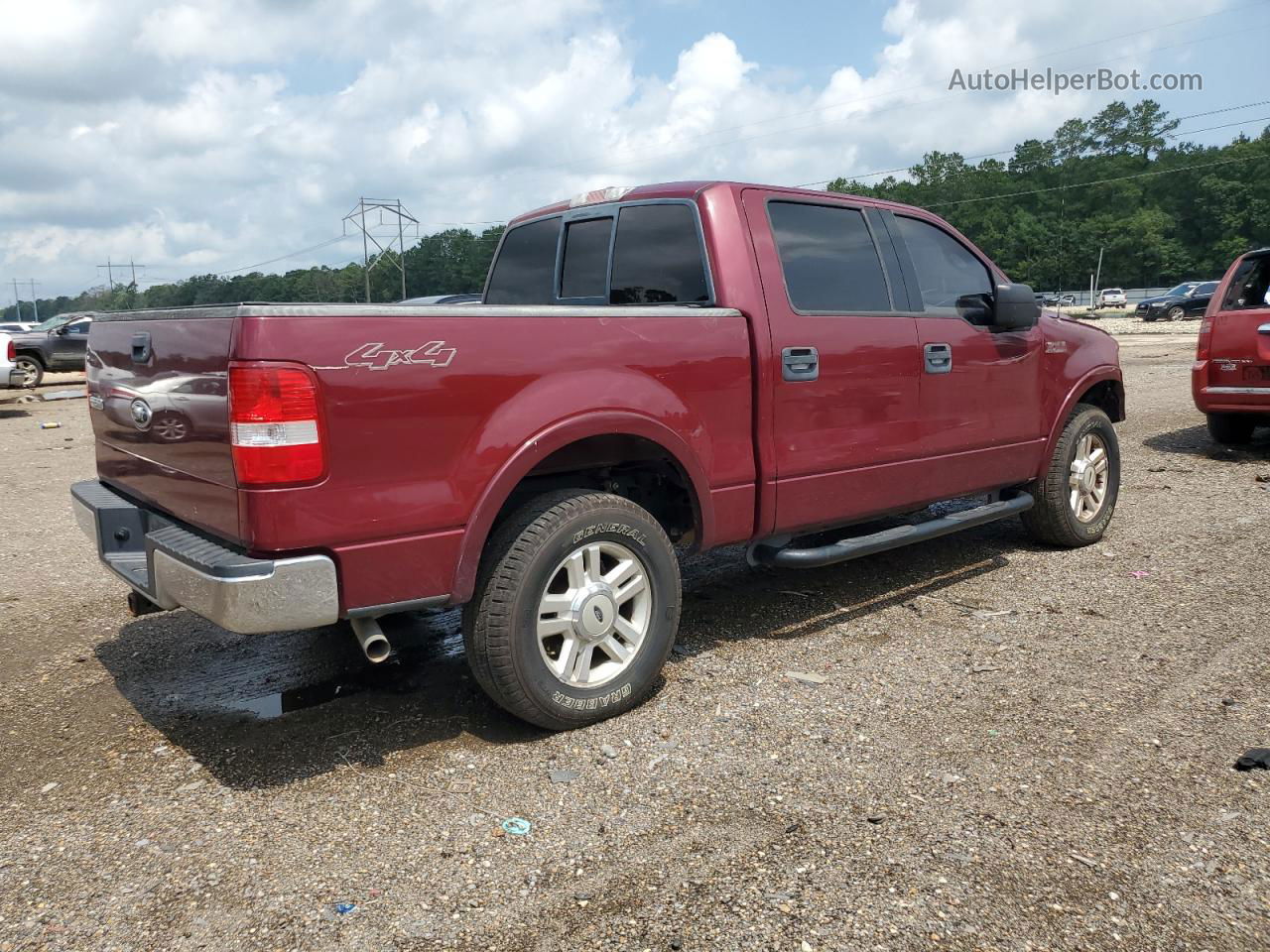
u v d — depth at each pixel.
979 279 5.16
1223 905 2.37
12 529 7.02
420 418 3.02
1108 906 2.37
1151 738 3.25
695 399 3.72
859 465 4.34
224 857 2.70
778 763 3.16
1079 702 3.55
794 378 4.04
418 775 3.15
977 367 4.88
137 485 3.64
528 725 3.53
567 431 3.31
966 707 3.54
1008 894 2.42
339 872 2.61
